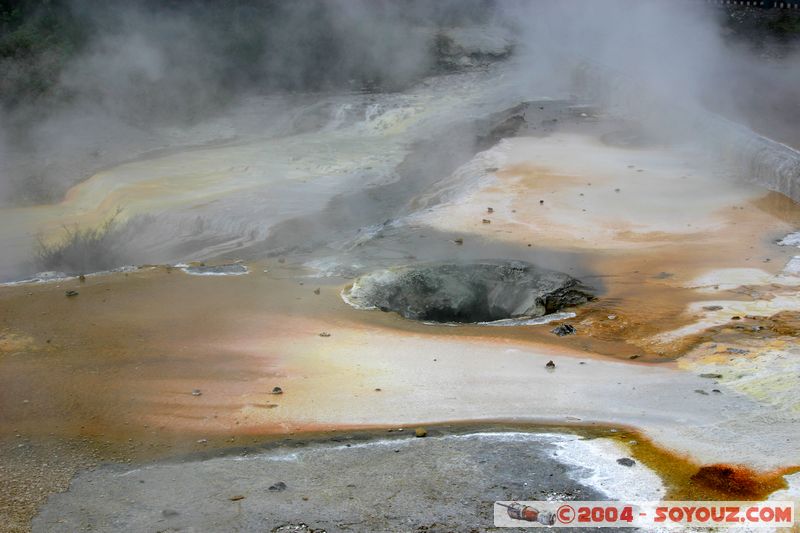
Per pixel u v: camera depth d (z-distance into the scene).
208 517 4.86
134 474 5.43
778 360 6.75
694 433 5.66
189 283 9.30
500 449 5.55
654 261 9.44
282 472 5.36
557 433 5.76
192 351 7.34
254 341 7.56
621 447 5.52
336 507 4.92
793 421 5.75
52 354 7.31
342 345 7.46
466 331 7.86
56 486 5.31
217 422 6.09
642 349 7.26
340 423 6.02
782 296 8.28
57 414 6.27
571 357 7.14
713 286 8.63
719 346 7.13
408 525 4.72
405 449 5.60
